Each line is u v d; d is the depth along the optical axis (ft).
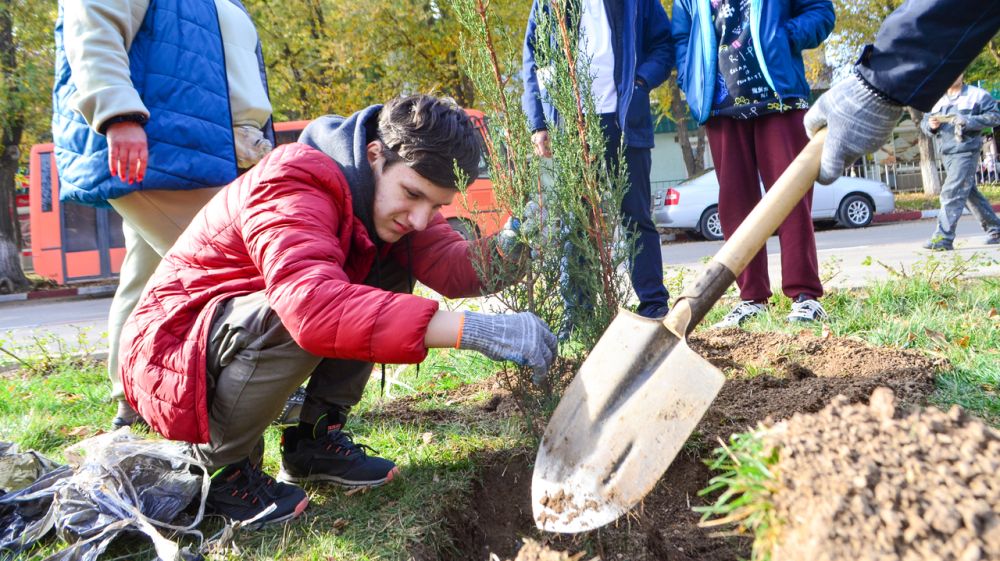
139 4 9.00
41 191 39.34
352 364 7.94
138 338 6.88
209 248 6.92
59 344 17.29
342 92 50.21
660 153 89.71
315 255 6.14
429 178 6.70
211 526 7.07
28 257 66.85
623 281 7.77
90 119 8.63
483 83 7.49
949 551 3.16
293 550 6.48
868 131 6.15
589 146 7.54
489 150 7.61
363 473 7.76
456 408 10.22
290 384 6.81
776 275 21.25
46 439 10.24
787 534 3.59
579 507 5.66
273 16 49.34
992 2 5.53
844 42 57.06
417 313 5.95
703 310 6.20
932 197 62.28
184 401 6.56
